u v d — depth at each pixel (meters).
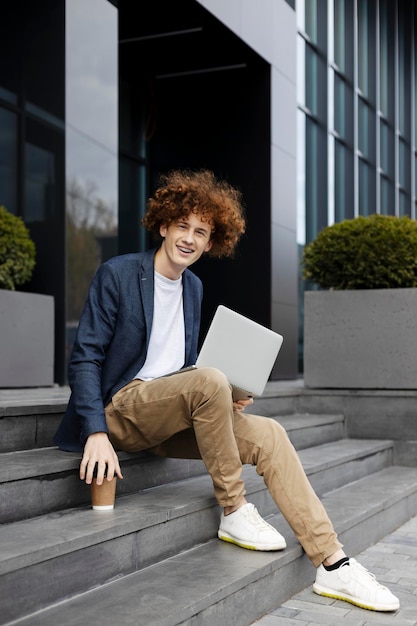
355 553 3.49
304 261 5.59
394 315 5.28
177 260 2.78
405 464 5.25
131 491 2.97
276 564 2.65
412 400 5.25
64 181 5.35
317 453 4.52
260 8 7.62
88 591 2.25
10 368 4.79
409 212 14.10
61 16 5.40
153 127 8.31
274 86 7.93
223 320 2.76
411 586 2.99
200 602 2.19
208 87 8.09
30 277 5.14
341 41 10.91
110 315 2.71
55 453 2.79
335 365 5.46
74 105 5.45
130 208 8.09
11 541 2.14
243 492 2.81
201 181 2.85
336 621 2.55
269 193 7.84
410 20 14.41
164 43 7.28
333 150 10.56
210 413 2.66
